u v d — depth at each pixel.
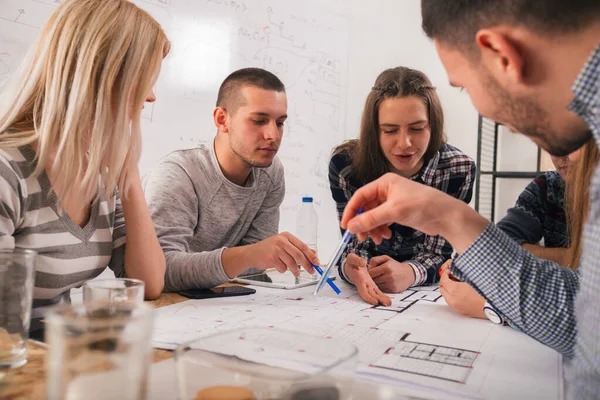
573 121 0.53
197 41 2.27
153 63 0.95
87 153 0.97
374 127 1.52
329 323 0.85
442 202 0.68
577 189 1.00
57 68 0.87
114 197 1.06
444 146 1.65
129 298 0.65
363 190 0.75
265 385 0.39
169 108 2.19
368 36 3.06
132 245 1.03
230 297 1.04
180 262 1.12
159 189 1.37
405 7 3.25
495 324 0.88
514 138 3.13
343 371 0.42
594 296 0.48
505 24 0.51
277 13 2.58
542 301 0.67
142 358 0.38
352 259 1.22
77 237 0.95
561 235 1.47
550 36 0.50
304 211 2.19
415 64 3.31
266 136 1.46
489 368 0.65
